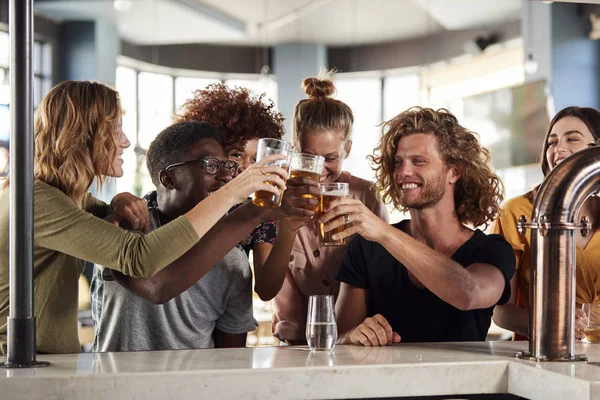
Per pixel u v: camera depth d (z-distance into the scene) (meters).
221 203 1.64
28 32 1.44
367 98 11.87
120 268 1.64
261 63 12.15
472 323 2.04
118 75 11.45
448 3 9.04
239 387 1.39
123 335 2.05
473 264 1.99
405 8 10.02
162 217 2.12
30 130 1.45
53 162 1.79
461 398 1.51
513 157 8.53
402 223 2.22
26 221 1.44
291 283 2.70
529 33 8.37
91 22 10.28
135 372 1.36
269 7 9.98
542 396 1.42
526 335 2.28
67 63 10.30
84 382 1.33
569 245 1.54
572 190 1.53
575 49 8.15
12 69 1.43
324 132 2.64
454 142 2.06
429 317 2.04
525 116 8.38
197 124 2.11
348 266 2.14
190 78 12.15
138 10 9.85
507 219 2.47
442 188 2.06
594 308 1.93
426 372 1.48
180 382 1.37
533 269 1.56
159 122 11.90
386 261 2.08
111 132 1.85
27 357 1.43
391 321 2.08
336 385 1.43
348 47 11.91
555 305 1.53
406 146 2.06
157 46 11.80
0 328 1.71
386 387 1.46
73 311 1.83
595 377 1.34
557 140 2.57
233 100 2.57
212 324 2.17
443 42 10.96
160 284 1.81
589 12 8.05
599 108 8.20
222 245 1.81
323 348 1.67
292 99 11.77
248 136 2.53
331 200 1.80
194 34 10.93
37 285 1.77
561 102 8.12
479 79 10.48
